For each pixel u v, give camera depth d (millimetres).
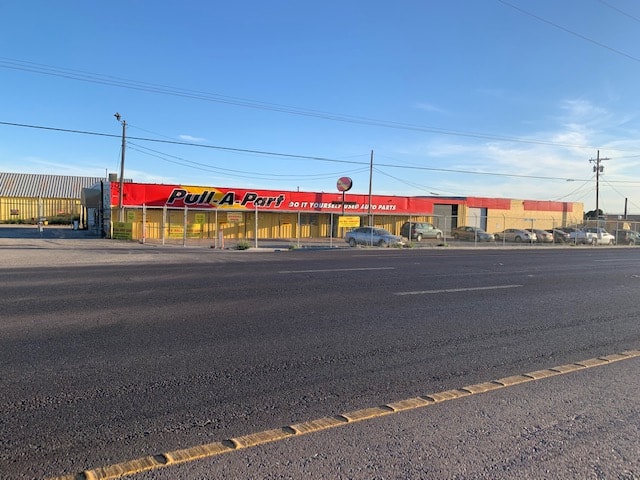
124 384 4727
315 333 6844
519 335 6953
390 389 4719
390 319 7844
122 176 35500
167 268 15531
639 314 8656
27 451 3375
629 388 4824
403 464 3262
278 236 44000
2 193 66312
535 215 61844
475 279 13375
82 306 8586
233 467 3189
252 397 4457
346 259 20516
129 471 3123
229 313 8102
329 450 3445
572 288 11945
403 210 48562
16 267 15562
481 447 3523
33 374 4961
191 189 38875
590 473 3197
